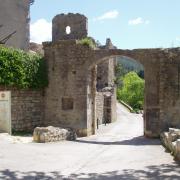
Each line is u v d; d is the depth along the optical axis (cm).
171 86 2222
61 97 2411
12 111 2247
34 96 2398
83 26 2800
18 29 2839
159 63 2269
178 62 2220
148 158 1427
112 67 4212
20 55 2267
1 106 2078
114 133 2753
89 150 1689
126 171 1162
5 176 1076
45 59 2450
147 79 2297
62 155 1502
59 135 2023
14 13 2805
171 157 1432
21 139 1920
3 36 2706
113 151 1670
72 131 2217
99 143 2031
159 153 1566
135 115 4888
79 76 2381
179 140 1361
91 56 2367
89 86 2417
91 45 2381
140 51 2305
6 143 1734
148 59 2292
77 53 2388
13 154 1453
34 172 1145
